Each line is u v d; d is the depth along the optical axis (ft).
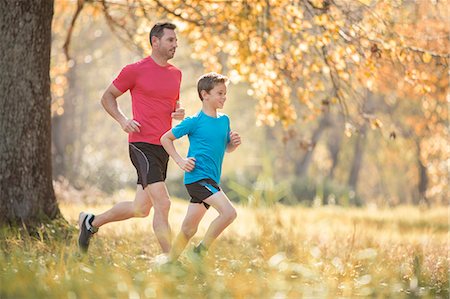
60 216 38.04
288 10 41.06
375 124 44.37
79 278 23.11
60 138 104.88
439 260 32.81
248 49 44.75
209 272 24.82
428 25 54.70
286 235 39.32
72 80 105.50
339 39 42.65
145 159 29.12
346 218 64.59
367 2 40.98
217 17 46.09
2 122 36.68
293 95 56.70
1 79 36.63
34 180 36.99
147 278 23.29
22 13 36.52
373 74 42.27
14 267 24.81
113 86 29.30
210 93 28.27
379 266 30.63
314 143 48.42
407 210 85.66
